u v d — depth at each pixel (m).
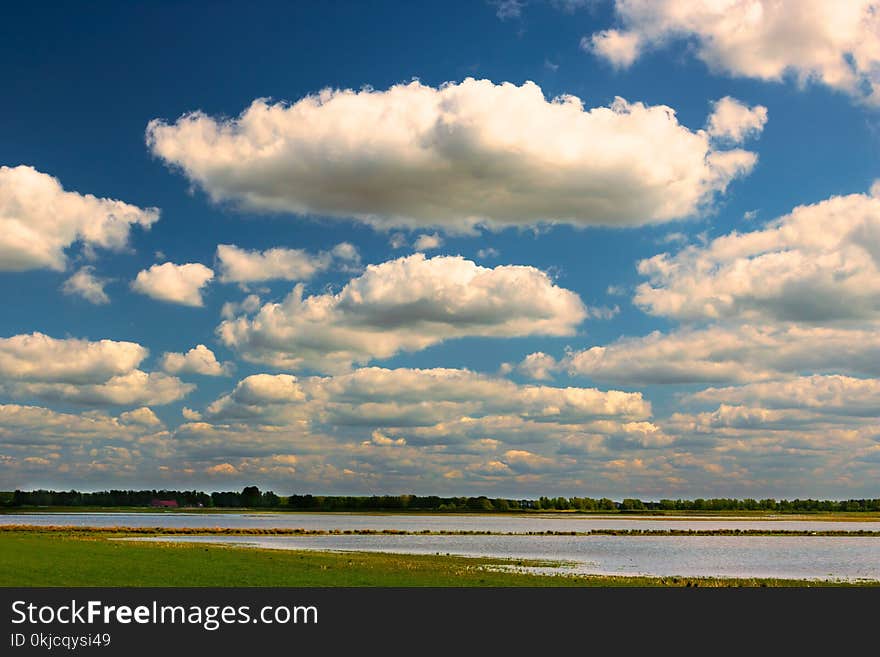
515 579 61.22
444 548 112.75
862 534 179.00
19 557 63.81
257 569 61.94
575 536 159.50
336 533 163.00
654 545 128.88
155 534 147.50
